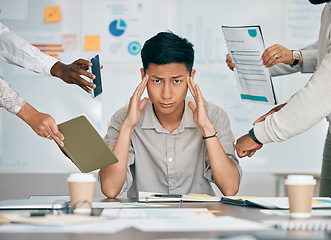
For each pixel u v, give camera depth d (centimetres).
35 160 324
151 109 192
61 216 107
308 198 114
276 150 325
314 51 219
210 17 327
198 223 100
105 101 328
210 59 327
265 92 185
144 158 192
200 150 192
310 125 153
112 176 178
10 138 324
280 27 327
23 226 96
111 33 328
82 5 327
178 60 167
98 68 183
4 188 323
